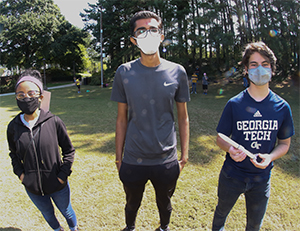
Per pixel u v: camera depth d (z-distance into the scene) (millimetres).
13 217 2561
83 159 4176
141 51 1676
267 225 2420
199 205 2752
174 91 1752
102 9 25156
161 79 1705
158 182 1803
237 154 1562
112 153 4457
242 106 1672
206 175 3490
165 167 1772
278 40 16234
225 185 1776
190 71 24797
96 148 4746
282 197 2934
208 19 17875
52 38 33281
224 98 12914
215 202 2805
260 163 1538
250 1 18594
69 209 2062
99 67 64688
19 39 32000
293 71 18969
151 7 19750
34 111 1821
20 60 34875
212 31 18500
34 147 1759
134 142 1760
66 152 1990
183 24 19656
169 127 1786
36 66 34188
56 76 39344
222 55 26156
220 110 9023
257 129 1644
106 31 25312
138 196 1929
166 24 18844
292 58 19484
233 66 21328
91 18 26109
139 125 1738
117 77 1818
